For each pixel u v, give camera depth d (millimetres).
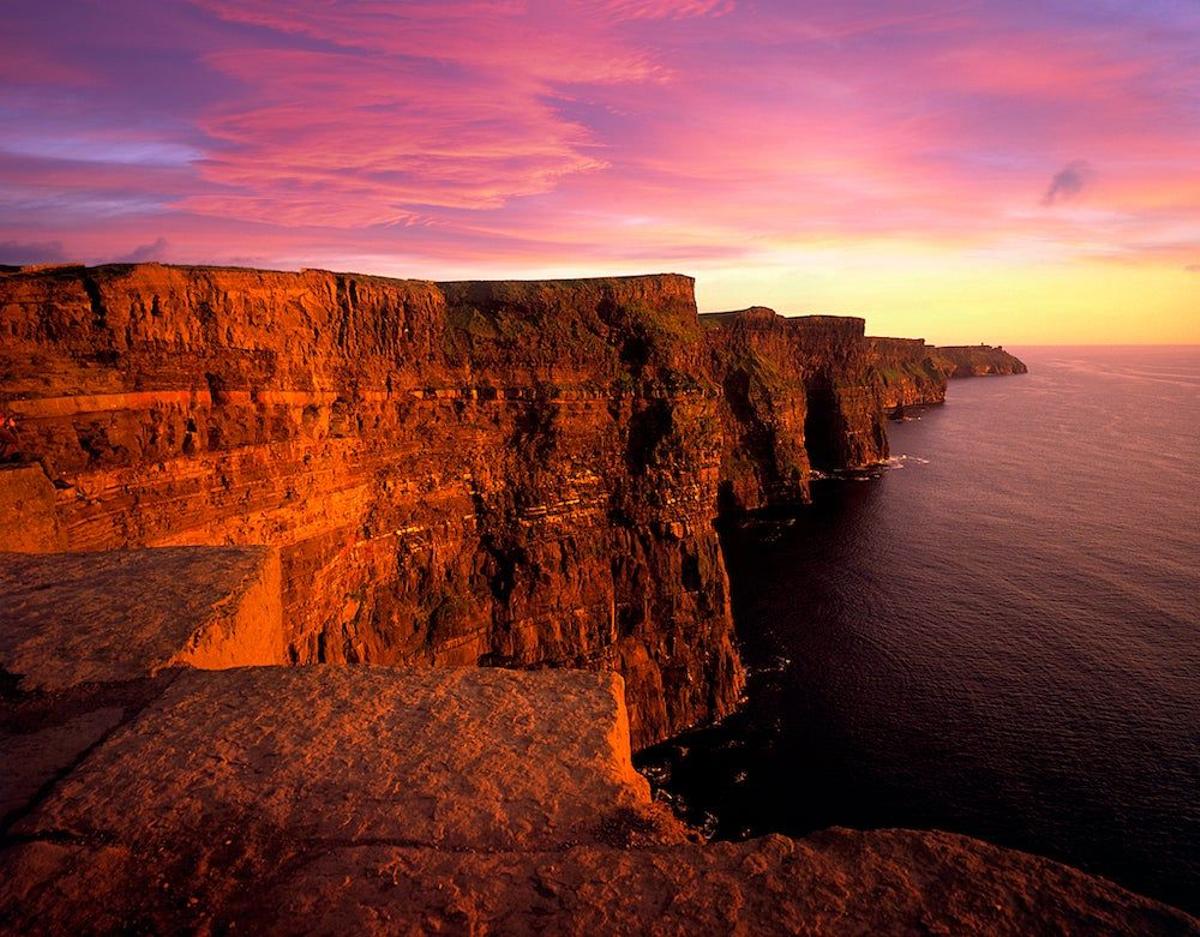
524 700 4910
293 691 4973
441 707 4797
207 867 3404
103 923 3084
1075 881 3260
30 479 11805
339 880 3316
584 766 4164
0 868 3361
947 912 3084
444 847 3547
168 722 4578
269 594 7402
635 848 3539
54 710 4758
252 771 4102
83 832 3625
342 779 4035
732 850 3514
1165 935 2922
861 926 3023
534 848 3549
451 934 3016
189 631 5734
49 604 6250
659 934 3006
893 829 3660
